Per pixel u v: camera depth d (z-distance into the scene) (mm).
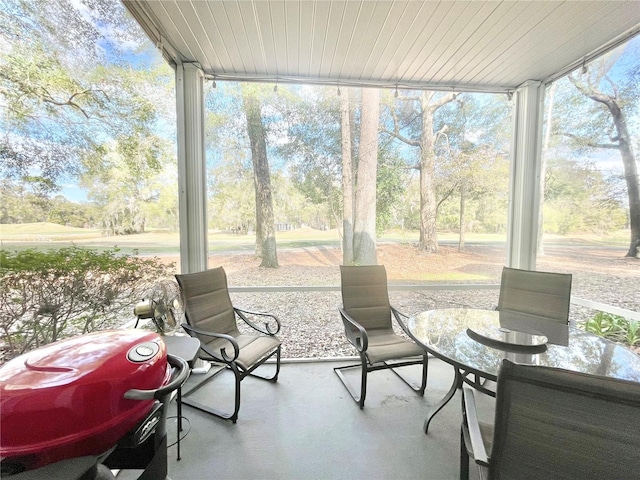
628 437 651
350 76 2648
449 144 3369
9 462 647
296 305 3225
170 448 1636
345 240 3273
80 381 703
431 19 1887
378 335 2467
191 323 2146
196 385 2289
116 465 948
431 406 2049
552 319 2182
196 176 2451
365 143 3291
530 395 754
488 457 930
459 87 2875
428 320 1953
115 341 882
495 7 1782
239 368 2045
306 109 3193
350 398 2143
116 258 1948
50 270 1512
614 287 2475
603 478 680
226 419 1880
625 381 659
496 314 2092
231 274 3098
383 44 2164
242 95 3088
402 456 1590
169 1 1694
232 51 2234
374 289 2648
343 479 1440
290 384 2336
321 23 1915
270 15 1831
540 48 2254
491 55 2342
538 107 2854
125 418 764
